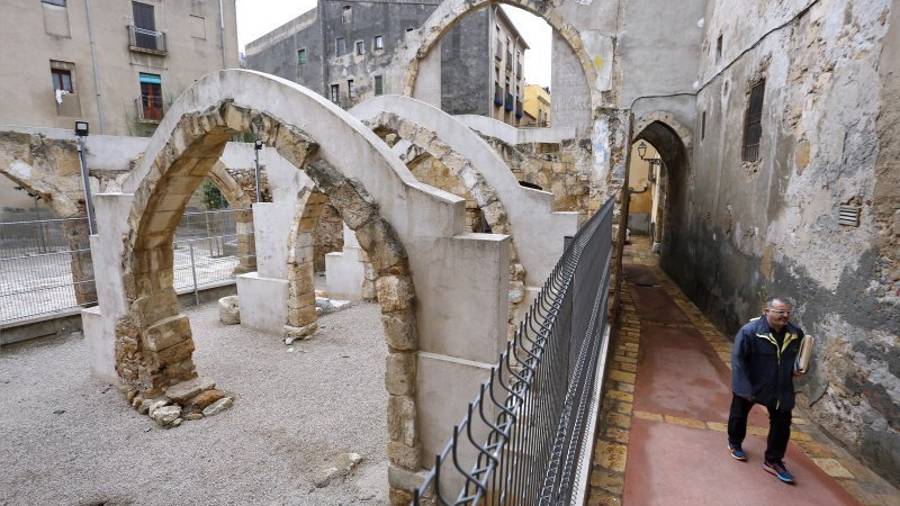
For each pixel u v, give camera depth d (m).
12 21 16.11
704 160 9.29
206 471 4.73
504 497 1.21
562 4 10.27
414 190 3.98
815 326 4.88
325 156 4.40
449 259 3.96
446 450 1.11
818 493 3.81
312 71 29.56
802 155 5.24
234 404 6.12
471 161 7.55
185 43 20.47
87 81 17.86
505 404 1.39
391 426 4.30
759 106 6.56
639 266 14.26
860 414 4.20
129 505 4.26
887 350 3.93
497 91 29.25
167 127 5.38
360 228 4.15
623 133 8.68
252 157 13.02
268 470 4.75
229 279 12.15
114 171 10.39
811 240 5.01
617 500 3.72
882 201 3.98
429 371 4.18
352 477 4.64
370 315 10.00
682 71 10.01
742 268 7.00
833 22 4.68
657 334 7.75
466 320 4.00
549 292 2.13
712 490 3.85
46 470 4.77
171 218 6.00
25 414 5.89
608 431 4.74
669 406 5.28
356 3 26.98
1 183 16.66
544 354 1.60
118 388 6.55
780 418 3.95
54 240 15.62
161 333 6.06
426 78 12.39
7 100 16.17
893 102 3.87
